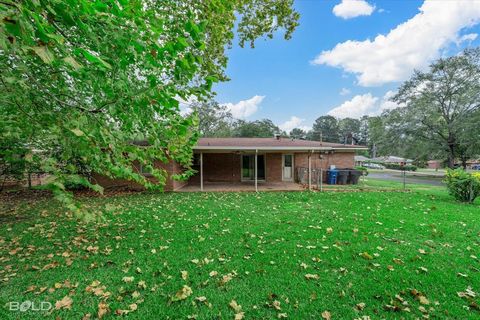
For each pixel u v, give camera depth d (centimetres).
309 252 418
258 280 330
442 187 1341
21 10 106
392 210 728
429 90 2248
